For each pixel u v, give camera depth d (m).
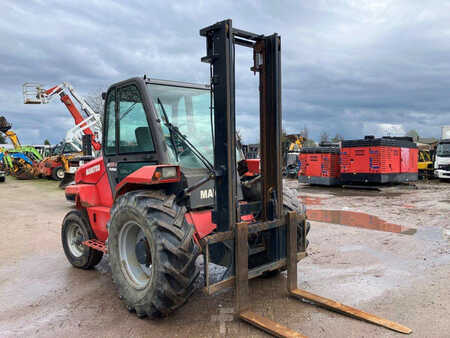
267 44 3.54
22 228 8.12
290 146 24.48
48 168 21.09
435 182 19.17
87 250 4.79
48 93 21.39
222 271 4.65
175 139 3.69
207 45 3.26
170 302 3.05
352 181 15.50
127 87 3.94
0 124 23.53
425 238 6.36
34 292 4.24
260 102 3.62
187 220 3.37
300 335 2.87
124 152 4.04
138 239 3.38
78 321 3.45
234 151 3.16
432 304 3.65
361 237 6.50
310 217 8.63
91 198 4.61
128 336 3.11
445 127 23.42
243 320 3.27
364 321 3.25
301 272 4.65
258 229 3.32
